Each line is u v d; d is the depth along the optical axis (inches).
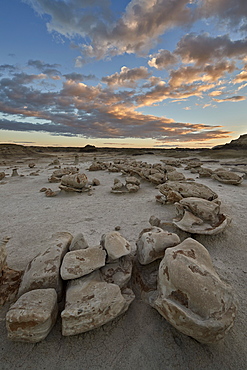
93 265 103.0
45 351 80.0
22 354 79.4
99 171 734.5
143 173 474.6
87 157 1519.4
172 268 88.1
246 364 75.3
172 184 281.7
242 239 175.2
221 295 80.1
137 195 355.3
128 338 85.4
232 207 262.5
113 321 92.1
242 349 80.6
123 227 213.0
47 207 297.0
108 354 79.4
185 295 80.6
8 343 83.4
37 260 108.5
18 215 261.3
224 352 79.2
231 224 202.4
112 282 102.8
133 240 180.2
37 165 998.4
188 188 259.4
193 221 178.2
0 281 110.0
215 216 190.2
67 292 93.4
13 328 78.9
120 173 657.0
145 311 96.7
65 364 76.1
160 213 253.9
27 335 79.7
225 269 136.6
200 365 75.1
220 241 172.6
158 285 94.7
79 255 107.5
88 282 97.6
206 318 74.7
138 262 125.3
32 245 175.8
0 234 201.2
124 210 272.7
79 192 383.6
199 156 1333.7
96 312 82.7
